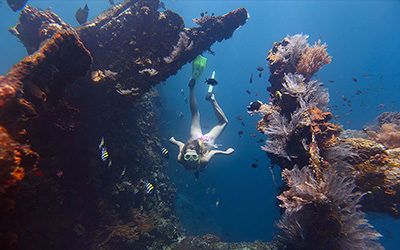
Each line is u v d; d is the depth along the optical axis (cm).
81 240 254
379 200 226
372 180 228
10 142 133
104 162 286
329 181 177
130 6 313
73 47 198
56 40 189
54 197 228
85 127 266
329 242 176
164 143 702
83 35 283
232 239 815
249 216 1093
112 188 301
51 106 205
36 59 180
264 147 223
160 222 376
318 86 259
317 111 242
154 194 406
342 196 175
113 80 272
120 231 292
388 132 292
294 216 183
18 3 292
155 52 293
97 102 275
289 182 191
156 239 354
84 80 266
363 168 232
